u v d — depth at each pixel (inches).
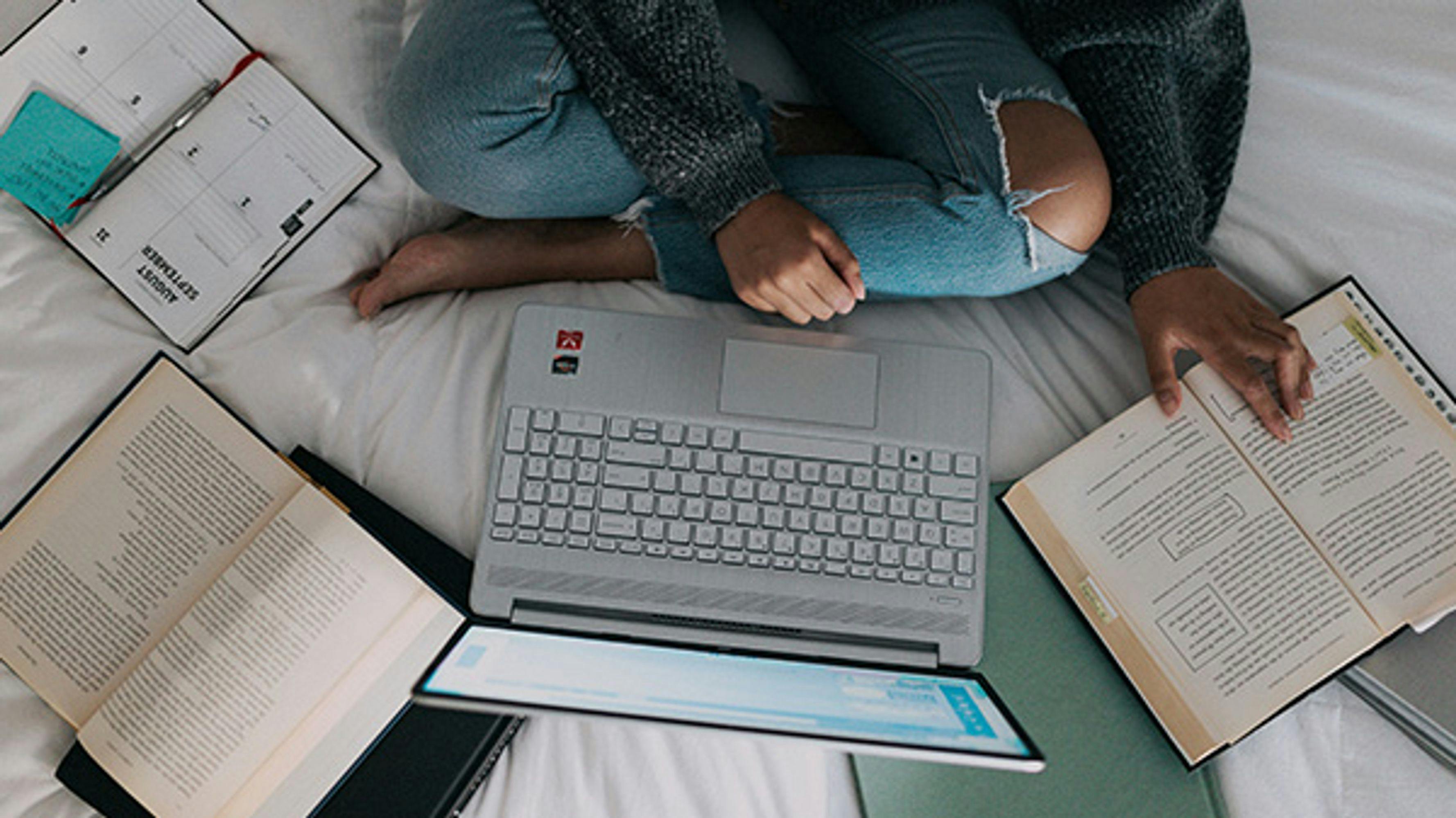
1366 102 37.3
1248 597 32.4
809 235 31.4
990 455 35.4
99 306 34.8
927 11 37.0
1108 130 34.9
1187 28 34.3
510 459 32.3
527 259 36.6
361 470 34.2
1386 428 33.2
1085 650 33.5
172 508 32.9
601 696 24.7
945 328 37.0
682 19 30.3
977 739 24.2
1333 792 31.9
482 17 31.2
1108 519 33.5
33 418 33.5
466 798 31.9
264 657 31.6
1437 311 34.7
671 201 35.1
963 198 33.0
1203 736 31.7
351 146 36.6
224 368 34.6
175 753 31.1
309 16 36.5
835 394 33.1
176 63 36.2
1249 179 37.4
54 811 31.4
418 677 31.2
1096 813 32.1
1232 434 33.8
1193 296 33.8
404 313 36.5
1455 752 31.0
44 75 35.5
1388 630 31.7
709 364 33.1
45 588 32.5
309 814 31.0
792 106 41.8
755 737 23.3
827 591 32.2
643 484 32.4
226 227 35.7
